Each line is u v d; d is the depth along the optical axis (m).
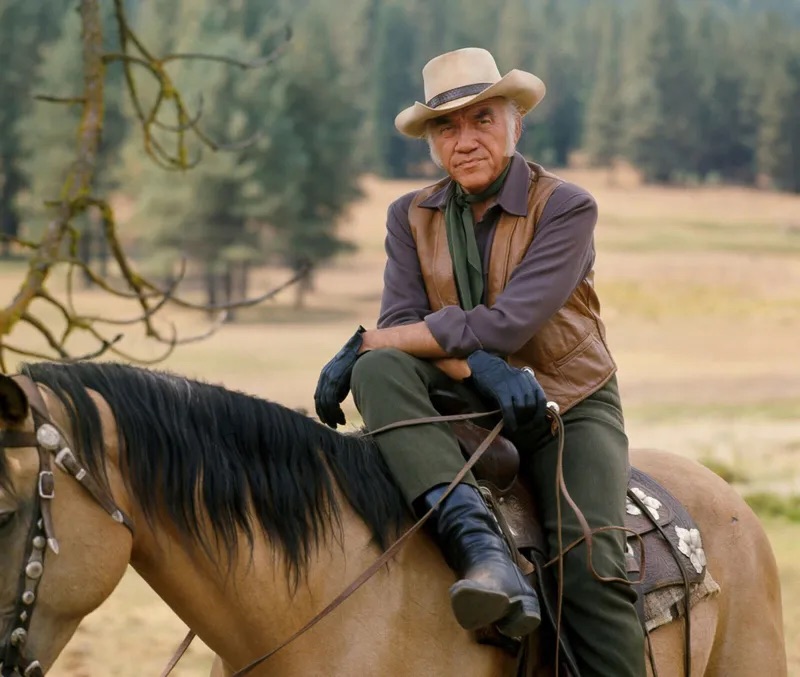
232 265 55.00
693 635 3.17
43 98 6.14
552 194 3.00
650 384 26.69
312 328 47.03
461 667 2.71
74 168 6.02
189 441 2.55
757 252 69.62
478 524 2.67
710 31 124.00
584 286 3.07
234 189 55.38
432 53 120.12
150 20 67.00
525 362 3.04
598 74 119.31
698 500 3.45
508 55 118.56
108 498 2.37
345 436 2.85
